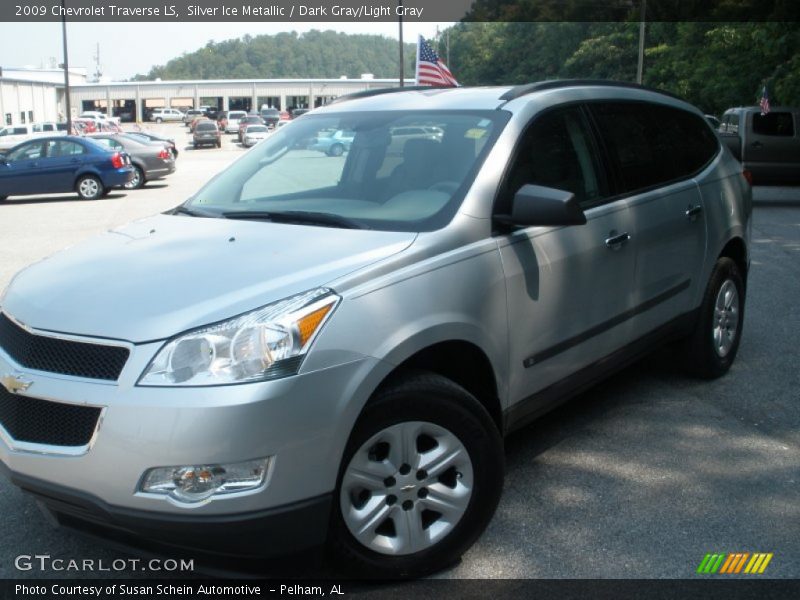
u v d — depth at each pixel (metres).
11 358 2.92
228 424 2.57
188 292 2.87
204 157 41.81
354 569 2.97
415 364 3.29
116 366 2.68
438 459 3.08
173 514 2.59
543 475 4.02
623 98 4.60
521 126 3.78
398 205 3.55
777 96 21.77
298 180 4.04
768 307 7.47
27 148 20.25
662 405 4.95
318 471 2.73
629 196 4.34
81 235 13.35
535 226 3.37
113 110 101.19
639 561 3.25
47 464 2.72
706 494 3.82
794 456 4.23
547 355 3.71
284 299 2.78
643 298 4.40
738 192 5.42
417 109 4.12
